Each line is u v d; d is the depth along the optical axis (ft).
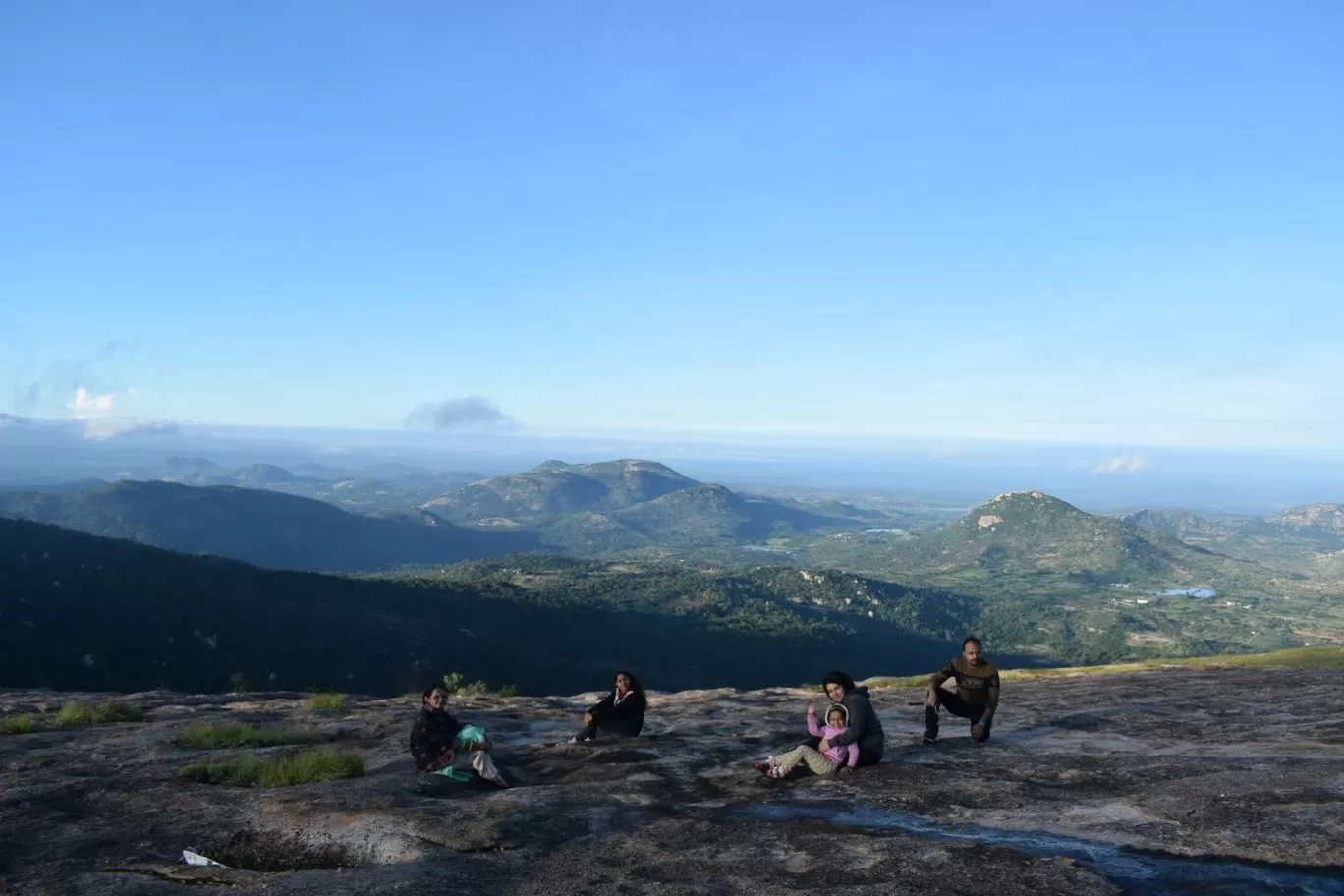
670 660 605.31
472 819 28.53
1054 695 72.59
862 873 22.63
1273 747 38.81
